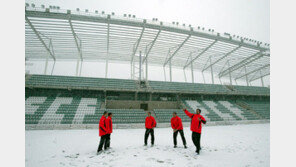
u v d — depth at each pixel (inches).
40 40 890.7
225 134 471.5
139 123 677.3
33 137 406.0
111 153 248.5
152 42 931.3
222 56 1149.1
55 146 304.7
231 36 914.1
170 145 308.3
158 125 676.1
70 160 215.0
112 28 813.9
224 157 228.7
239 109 1036.5
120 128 630.5
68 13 685.9
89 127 605.6
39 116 644.7
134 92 973.2
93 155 239.3
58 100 787.4
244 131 545.3
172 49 1056.8
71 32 836.6
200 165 193.2
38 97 787.4
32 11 656.4
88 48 1035.9
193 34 852.0
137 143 331.9
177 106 1030.4
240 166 192.4
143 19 766.5
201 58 1213.7
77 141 358.3
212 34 875.4
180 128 285.4
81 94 880.9
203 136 432.8
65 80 916.0
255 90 1273.4
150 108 979.9
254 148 287.1
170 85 1099.9
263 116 988.6
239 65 1317.7
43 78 896.3
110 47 1031.0
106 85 941.2
